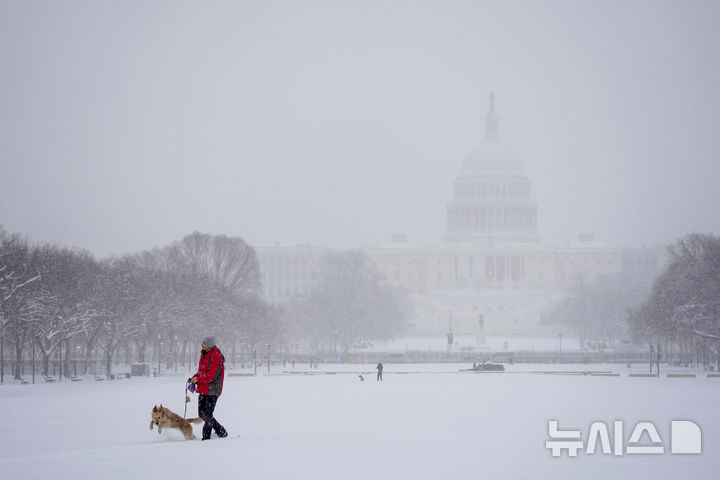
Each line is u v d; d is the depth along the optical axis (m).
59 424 56.09
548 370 175.00
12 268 130.50
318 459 34.00
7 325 124.56
